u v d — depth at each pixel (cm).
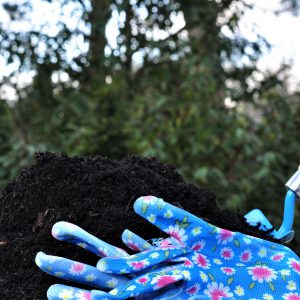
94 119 305
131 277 82
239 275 83
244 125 303
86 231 89
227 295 81
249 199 304
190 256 82
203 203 99
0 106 300
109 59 298
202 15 296
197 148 282
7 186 103
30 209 96
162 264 82
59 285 81
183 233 83
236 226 99
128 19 301
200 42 298
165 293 80
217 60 291
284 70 320
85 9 298
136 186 96
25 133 314
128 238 85
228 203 279
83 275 81
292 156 319
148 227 92
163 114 295
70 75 306
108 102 320
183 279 78
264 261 85
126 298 78
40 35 296
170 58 300
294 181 107
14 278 89
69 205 93
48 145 295
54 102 309
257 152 307
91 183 95
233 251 85
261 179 298
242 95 305
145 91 314
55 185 96
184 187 101
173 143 283
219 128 289
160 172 107
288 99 328
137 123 304
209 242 84
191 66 276
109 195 94
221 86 293
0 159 287
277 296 82
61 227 82
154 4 297
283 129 319
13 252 92
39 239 92
